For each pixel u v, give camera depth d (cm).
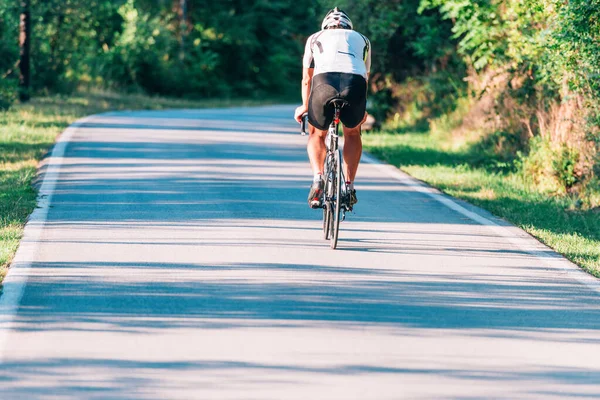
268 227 1909
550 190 2642
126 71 8825
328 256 1653
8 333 1152
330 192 1739
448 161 3359
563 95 2753
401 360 1095
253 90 12038
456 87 4409
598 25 2392
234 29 11556
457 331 1224
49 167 2708
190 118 5206
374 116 5156
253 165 2947
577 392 1009
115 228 1844
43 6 6625
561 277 1567
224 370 1039
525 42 3003
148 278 1447
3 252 1581
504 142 3391
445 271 1577
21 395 954
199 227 1881
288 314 1272
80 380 998
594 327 1270
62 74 6981
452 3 3394
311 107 1656
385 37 4953
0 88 5009
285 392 976
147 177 2578
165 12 11112
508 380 1039
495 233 1953
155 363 1057
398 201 2350
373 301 1359
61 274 1455
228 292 1377
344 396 969
